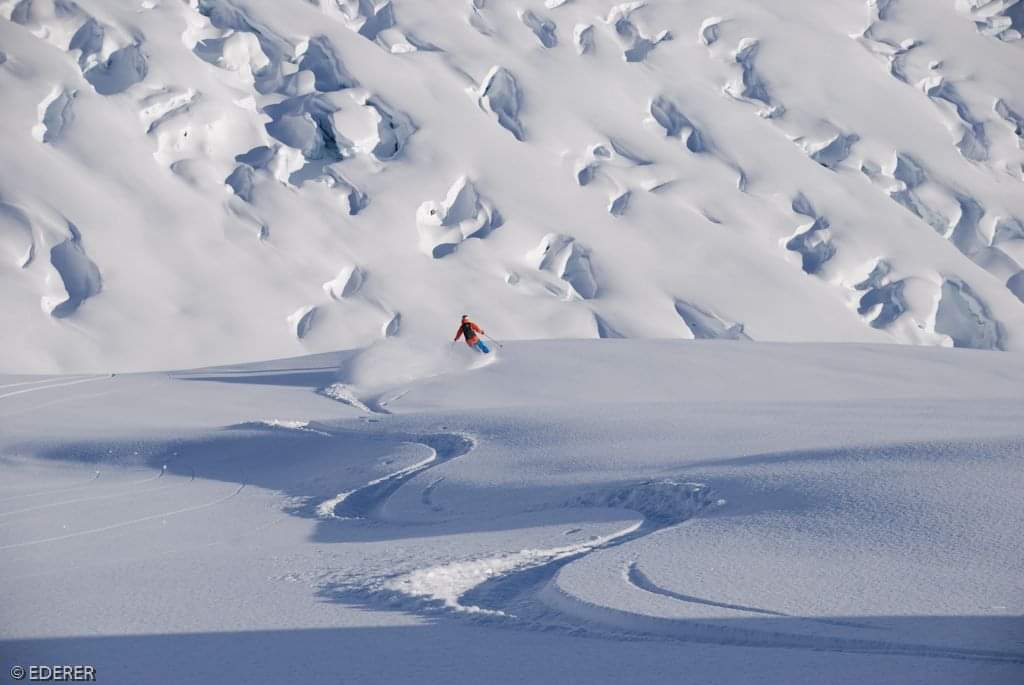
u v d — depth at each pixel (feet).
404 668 14.64
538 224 220.84
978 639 14.93
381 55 253.44
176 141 211.82
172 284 182.70
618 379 82.17
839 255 230.89
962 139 289.53
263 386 84.12
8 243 174.60
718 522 26.68
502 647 15.92
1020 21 369.09
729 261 222.28
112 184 195.21
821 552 21.81
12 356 156.25
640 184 242.99
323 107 231.91
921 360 91.76
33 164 189.06
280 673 14.44
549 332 193.57
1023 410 50.67
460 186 226.58
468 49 269.23
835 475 29.89
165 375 95.04
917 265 231.09
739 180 252.21
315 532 34.12
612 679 13.80
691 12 316.60
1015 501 24.04
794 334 205.26
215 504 41.60
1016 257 250.37
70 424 65.46
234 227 200.23
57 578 24.58
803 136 274.98
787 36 312.29
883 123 283.79
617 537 27.45
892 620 16.14
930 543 21.49
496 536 29.17
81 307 172.55
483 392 77.97
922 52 326.44
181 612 19.19
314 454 52.08
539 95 261.44
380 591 20.79
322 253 200.64
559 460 42.06
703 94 280.10
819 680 13.46
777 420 48.80
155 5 242.37
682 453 40.47
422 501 38.58
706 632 16.33
